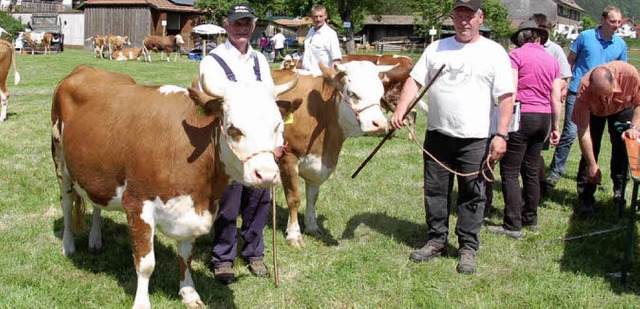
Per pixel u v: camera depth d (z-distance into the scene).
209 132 3.68
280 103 3.72
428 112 5.03
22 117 11.67
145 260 3.91
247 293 4.52
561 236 5.92
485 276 4.93
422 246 5.61
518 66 5.61
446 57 4.75
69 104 4.43
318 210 6.59
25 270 4.73
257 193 4.68
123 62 29.38
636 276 4.98
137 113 3.87
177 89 3.98
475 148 4.84
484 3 43.38
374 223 6.23
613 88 5.04
